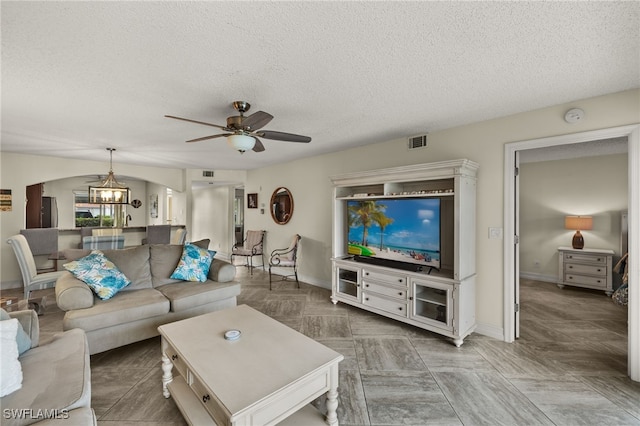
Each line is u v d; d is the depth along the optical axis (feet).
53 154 15.37
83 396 4.64
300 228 17.37
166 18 4.58
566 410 6.21
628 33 5.04
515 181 9.53
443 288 9.41
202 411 5.86
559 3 4.29
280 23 4.75
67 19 4.57
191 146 13.55
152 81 6.87
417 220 10.58
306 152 15.24
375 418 6.01
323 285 15.98
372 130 11.12
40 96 7.68
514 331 9.55
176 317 9.62
